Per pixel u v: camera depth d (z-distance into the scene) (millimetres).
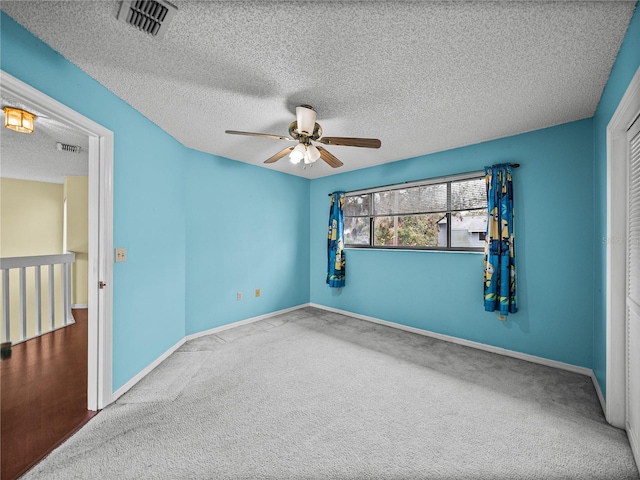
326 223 4641
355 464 1433
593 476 1365
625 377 1683
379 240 3992
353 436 1636
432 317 3379
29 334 3664
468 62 1677
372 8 1275
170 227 2820
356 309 4195
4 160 3783
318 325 3805
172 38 1486
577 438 1619
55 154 3521
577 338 2463
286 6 1269
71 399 2006
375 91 2010
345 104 2207
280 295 4387
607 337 1770
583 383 2258
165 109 2277
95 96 1858
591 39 1468
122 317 2104
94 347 1900
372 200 4035
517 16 1317
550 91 1990
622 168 1711
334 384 2230
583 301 2438
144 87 1957
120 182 2086
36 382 2246
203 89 1987
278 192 4340
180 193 3037
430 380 2297
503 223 2730
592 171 2393
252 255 3969
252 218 3967
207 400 2002
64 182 5133
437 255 3340
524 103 2168
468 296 3094
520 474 1374
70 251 4664
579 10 1282
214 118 2449
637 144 1483
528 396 2061
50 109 1545
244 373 2410
